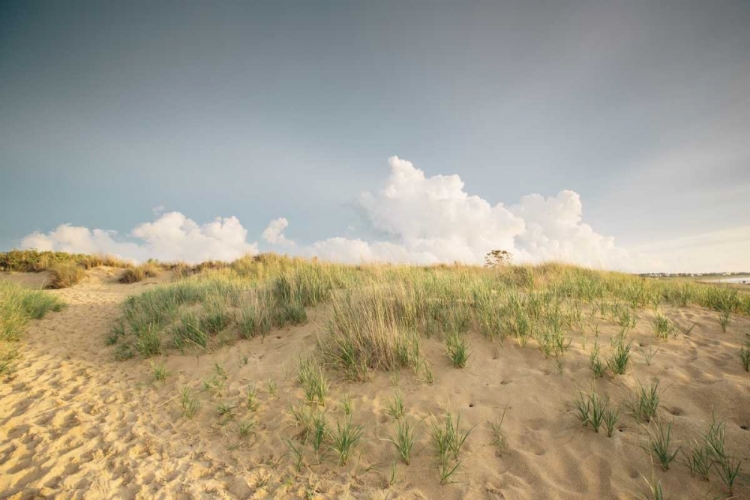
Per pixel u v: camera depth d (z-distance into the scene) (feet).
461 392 12.48
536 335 15.21
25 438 12.07
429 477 9.20
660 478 8.27
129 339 23.08
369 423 11.50
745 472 8.02
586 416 10.11
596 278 29.17
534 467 9.07
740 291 23.22
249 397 13.66
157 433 12.39
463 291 20.11
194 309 24.89
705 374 11.95
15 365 18.89
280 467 10.12
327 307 21.27
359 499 8.70
